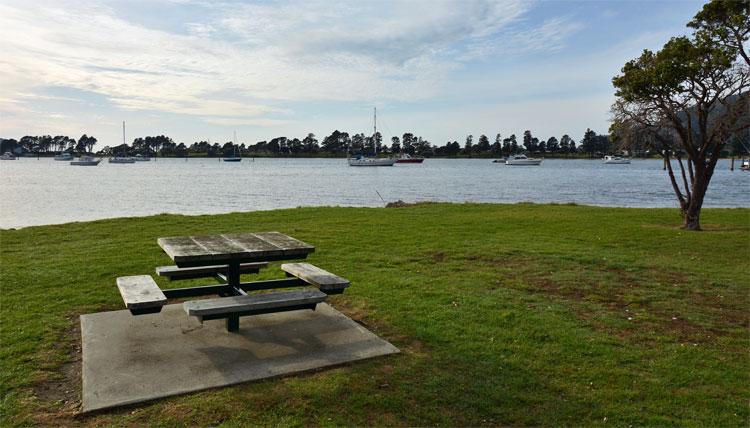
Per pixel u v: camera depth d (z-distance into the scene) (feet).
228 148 611.47
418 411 12.39
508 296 22.08
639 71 44.14
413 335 17.28
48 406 12.35
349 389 13.29
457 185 171.63
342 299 21.24
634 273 26.86
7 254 30.12
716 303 21.68
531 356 15.70
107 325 17.53
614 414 12.48
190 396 12.82
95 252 30.78
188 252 16.30
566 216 51.75
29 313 19.07
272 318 18.48
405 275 25.66
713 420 12.26
